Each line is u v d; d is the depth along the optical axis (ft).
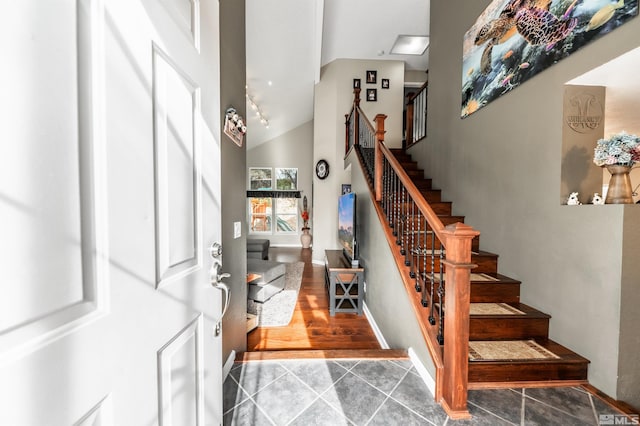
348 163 16.25
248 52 15.19
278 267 12.62
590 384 5.08
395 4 12.87
